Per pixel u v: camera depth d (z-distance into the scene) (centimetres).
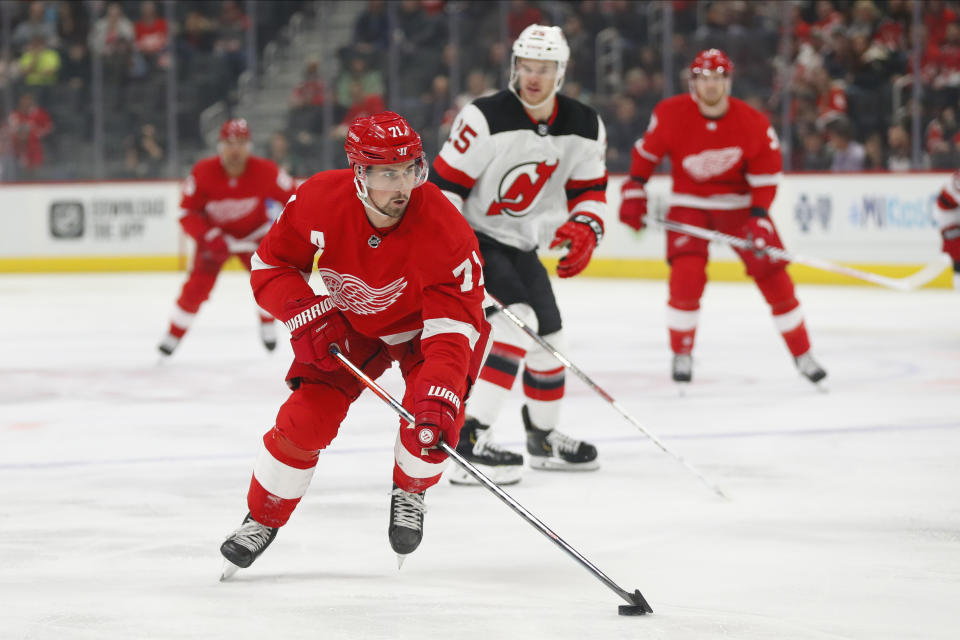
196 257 1927
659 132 1639
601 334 2241
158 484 1078
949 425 1338
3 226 3806
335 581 783
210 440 1292
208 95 3956
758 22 3528
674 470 1134
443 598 743
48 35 4034
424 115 3662
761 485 1062
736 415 1424
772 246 1591
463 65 3722
